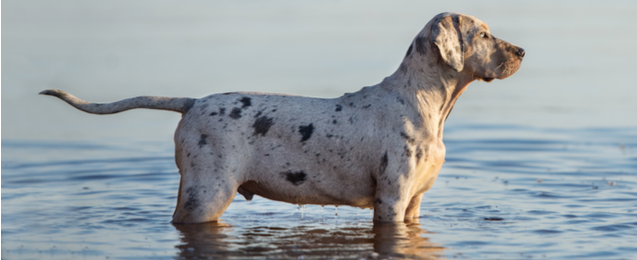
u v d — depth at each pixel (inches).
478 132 649.6
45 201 386.3
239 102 309.6
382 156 300.4
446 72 311.1
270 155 306.7
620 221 332.8
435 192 416.5
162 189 426.0
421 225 325.7
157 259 265.4
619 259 265.1
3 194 406.3
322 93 783.1
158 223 330.6
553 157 537.3
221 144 301.4
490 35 313.4
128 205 376.5
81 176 468.1
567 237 301.3
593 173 474.0
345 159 305.0
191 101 317.4
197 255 269.9
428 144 305.4
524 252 275.4
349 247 283.0
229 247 282.5
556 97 834.2
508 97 852.0
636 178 454.0
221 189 301.3
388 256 268.2
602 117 710.5
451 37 300.4
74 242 293.0
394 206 302.5
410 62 311.7
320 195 313.6
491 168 498.3
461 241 293.3
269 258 265.1
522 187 428.5
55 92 320.2
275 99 313.0
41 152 561.3
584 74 968.9
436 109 312.2
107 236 303.3
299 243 291.0
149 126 700.7
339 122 306.2
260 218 351.6
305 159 306.7
